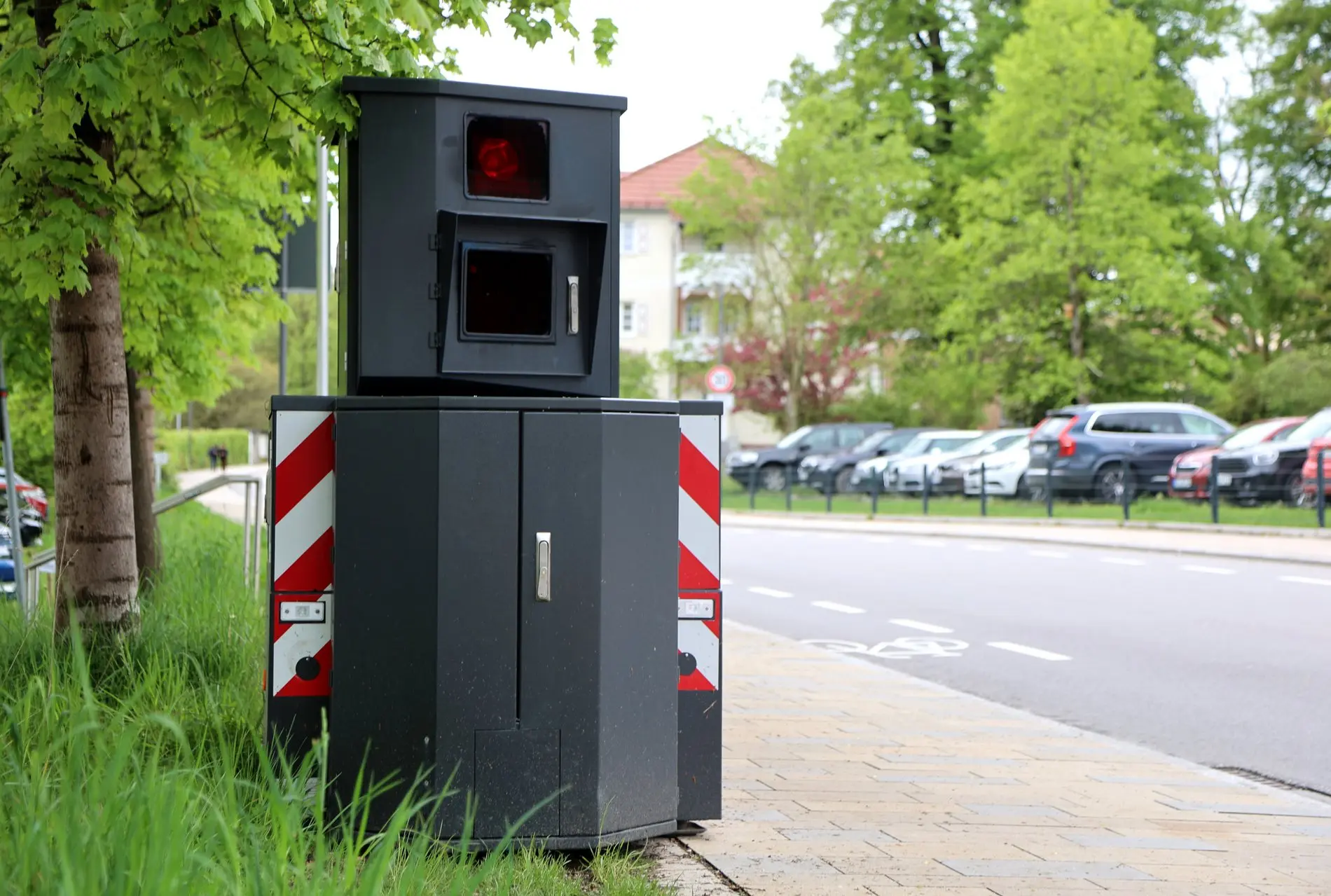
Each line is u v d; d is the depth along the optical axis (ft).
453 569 15.96
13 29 24.75
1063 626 43.04
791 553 72.74
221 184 34.22
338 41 21.76
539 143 16.37
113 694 21.36
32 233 22.85
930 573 60.85
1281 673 33.94
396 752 15.94
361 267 16.08
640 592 16.67
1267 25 159.12
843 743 25.09
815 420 161.17
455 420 15.99
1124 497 87.25
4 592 29.53
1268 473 82.69
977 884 16.26
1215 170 156.76
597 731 16.31
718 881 16.06
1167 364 129.70
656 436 16.81
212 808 11.24
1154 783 22.15
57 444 24.88
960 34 155.84
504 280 16.35
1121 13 127.65
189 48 21.15
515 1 26.89
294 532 16.24
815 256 148.56
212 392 41.93
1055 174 126.62
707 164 155.22
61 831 9.57
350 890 10.91
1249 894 16.17
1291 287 153.99
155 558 39.14
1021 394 130.11
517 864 15.28
